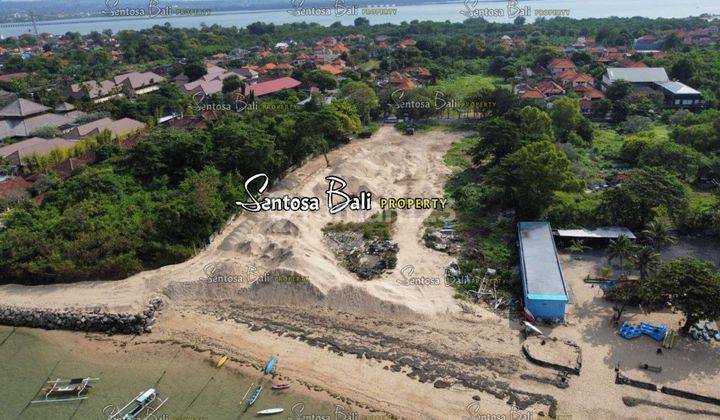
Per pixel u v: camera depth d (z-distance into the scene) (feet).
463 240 205.98
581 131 321.32
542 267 171.73
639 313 158.81
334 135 328.70
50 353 155.94
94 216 214.48
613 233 197.36
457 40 652.89
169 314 170.19
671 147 257.55
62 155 298.56
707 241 199.52
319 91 437.58
